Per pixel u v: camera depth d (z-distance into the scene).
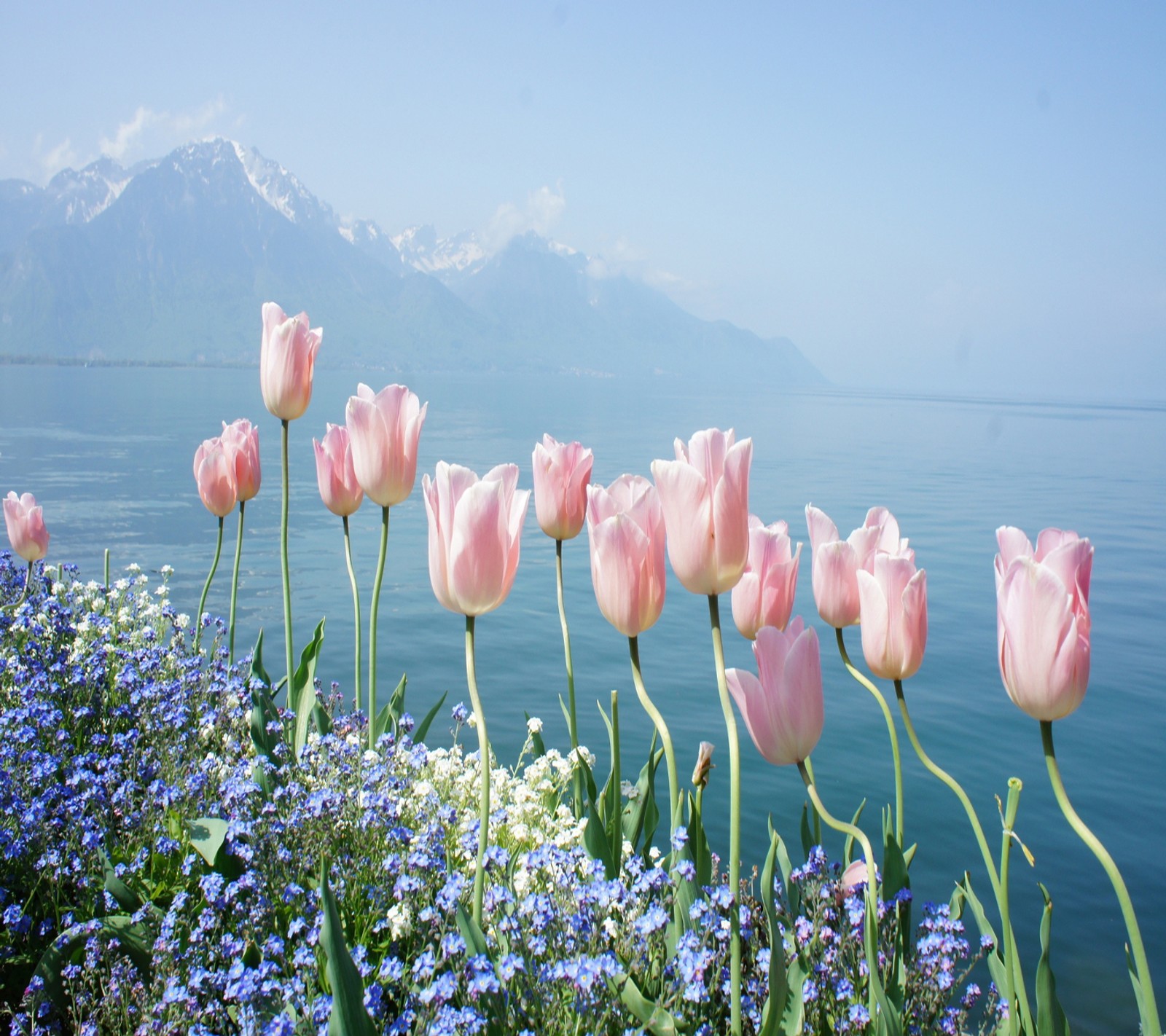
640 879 2.11
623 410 110.31
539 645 13.16
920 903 6.32
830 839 7.13
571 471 2.87
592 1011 1.83
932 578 18.27
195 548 21.41
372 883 2.46
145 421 73.62
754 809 7.68
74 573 5.45
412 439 3.11
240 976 1.88
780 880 2.38
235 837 2.46
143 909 2.19
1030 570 1.71
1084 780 8.59
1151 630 14.48
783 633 1.89
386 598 16.38
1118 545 23.52
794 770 8.51
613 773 2.60
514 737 9.27
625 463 41.47
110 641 4.04
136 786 2.77
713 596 1.85
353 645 13.00
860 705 10.49
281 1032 1.73
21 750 2.80
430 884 2.29
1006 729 9.82
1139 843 7.42
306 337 3.54
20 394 125.06
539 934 2.00
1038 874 6.90
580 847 2.47
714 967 2.02
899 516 27.70
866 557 2.46
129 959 2.11
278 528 24.88
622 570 1.90
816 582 2.48
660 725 2.02
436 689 11.02
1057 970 5.74
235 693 3.33
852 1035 1.94
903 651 2.18
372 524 25.95
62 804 2.45
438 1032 1.66
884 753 9.00
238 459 4.11
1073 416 152.00
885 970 2.07
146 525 24.66
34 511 5.04
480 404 121.44
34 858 2.41
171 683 3.27
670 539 1.82
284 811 2.55
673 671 11.98
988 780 8.52
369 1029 1.55
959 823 7.59
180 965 2.09
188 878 2.55
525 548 21.62
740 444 1.77
